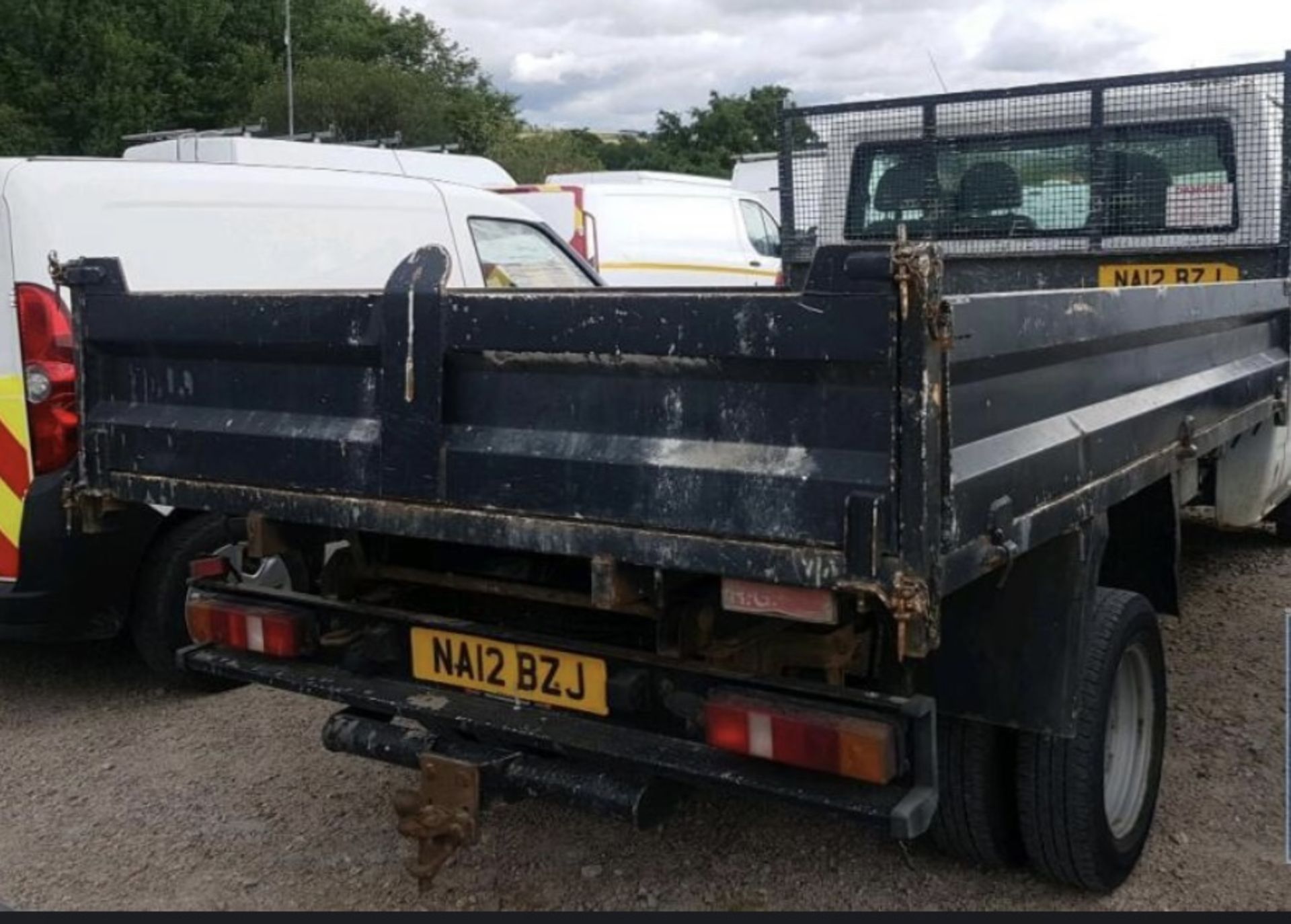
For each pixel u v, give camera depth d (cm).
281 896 368
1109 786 361
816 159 654
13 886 376
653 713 319
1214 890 361
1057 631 311
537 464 297
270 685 365
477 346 304
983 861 363
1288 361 522
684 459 279
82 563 481
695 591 319
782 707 291
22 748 477
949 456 255
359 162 1105
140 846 400
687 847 390
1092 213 593
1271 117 547
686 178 1527
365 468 324
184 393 362
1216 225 567
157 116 3662
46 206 472
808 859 383
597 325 286
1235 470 510
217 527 516
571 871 378
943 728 343
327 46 4572
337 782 443
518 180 3900
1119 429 340
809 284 259
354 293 324
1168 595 402
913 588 252
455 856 387
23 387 466
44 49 3472
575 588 362
